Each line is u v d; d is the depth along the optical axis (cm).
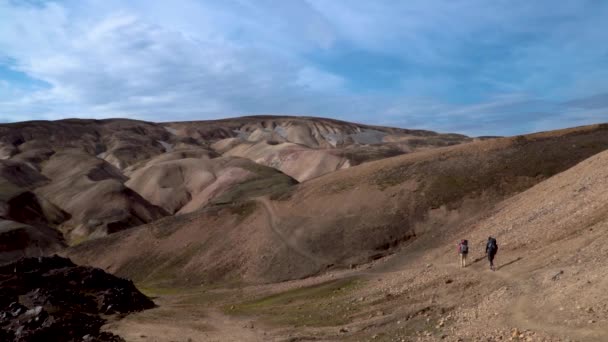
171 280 6512
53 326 3331
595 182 3259
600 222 2531
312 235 6281
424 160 7238
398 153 18362
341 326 2902
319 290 4300
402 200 6341
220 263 6488
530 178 5962
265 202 7725
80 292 4594
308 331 2970
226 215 7650
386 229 5934
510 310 1964
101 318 4066
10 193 12412
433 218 5881
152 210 13900
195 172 16362
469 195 6003
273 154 19450
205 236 7288
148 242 7681
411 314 2602
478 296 2402
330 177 7962
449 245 4100
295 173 17350
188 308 4641
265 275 5859
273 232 6662
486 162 6569
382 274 4188
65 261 5409
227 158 17350
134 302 4572
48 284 4550
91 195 13550
